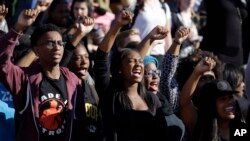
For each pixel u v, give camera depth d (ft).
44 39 26.40
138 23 37.35
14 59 28.58
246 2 40.14
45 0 28.22
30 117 25.94
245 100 28.99
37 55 27.09
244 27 40.37
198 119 27.71
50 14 36.52
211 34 39.45
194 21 41.16
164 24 37.81
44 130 26.03
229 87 27.76
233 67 31.01
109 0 41.22
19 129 26.03
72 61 28.53
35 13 25.64
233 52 39.32
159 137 27.58
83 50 28.63
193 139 27.71
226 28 39.27
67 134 26.21
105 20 39.01
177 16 39.17
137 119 27.32
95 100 28.25
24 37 29.14
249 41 40.52
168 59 30.22
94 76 29.35
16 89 26.00
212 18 39.50
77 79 26.91
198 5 43.42
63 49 26.99
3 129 26.84
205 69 27.30
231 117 27.66
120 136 27.09
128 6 37.45
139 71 27.71
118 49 33.09
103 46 27.99
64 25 36.42
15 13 36.63
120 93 27.55
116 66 27.91
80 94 26.73
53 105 26.17
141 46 29.73
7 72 25.81
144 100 27.78
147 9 37.55
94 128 27.78
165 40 37.22
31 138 25.88
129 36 33.91
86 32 28.68
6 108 26.96
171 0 39.70
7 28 33.04
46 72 26.45
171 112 28.45
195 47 38.11
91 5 37.37
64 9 36.47
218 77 30.63
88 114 27.76
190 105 27.71
